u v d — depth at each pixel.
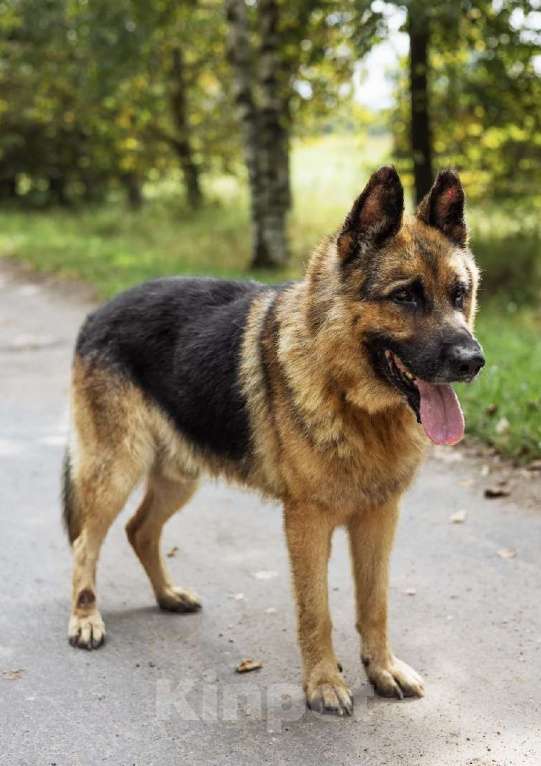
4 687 3.60
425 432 3.35
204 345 4.04
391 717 3.36
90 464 4.23
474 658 3.75
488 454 6.29
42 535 5.24
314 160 28.92
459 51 13.02
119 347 4.24
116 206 26.34
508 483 5.77
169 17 15.73
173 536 5.29
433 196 3.54
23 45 18.27
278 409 3.60
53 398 8.23
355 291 3.40
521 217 15.23
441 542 4.98
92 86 15.66
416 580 4.53
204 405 3.99
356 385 3.42
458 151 14.69
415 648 3.86
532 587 4.38
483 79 13.00
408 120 14.84
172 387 4.11
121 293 4.50
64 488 4.41
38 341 10.73
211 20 17.22
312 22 13.81
